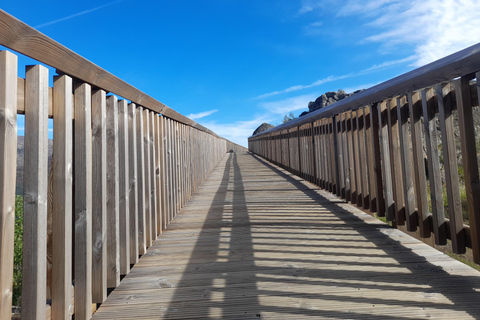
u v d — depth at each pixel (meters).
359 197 2.94
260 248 2.02
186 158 3.79
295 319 1.17
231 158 11.92
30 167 0.91
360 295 1.35
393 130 2.29
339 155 3.48
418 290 1.38
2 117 0.80
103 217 1.34
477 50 1.27
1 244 0.79
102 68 1.32
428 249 1.93
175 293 1.41
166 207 2.67
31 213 0.90
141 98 1.97
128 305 1.31
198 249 2.03
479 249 1.45
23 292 0.89
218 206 3.44
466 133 1.48
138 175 1.96
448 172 1.65
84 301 1.19
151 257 1.90
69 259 1.08
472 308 1.22
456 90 1.52
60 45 0.99
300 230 2.43
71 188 1.11
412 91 1.89
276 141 8.48
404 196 2.15
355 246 2.02
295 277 1.55
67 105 1.08
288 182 5.22
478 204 1.46
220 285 1.48
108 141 1.52
